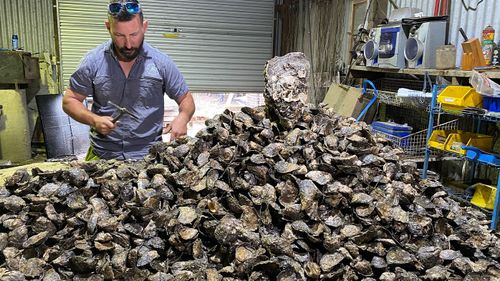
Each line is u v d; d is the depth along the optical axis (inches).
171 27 228.8
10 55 187.6
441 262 49.6
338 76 193.0
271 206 51.2
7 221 52.5
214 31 236.8
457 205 64.2
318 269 46.1
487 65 118.0
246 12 240.8
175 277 44.8
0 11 203.3
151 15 224.2
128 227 51.2
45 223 51.9
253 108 68.3
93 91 93.0
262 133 60.0
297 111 63.1
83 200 55.9
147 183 58.0
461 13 142.0
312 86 221.0
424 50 135.6
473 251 52.3
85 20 214.8
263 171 54.4
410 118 162.7
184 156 62.4
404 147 135.1
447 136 119.4
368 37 168.9
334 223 51.1
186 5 228.5
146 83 92.2
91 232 50.8
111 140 93.3
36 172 62.1
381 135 72.9
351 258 47.8
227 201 52.6
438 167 148.2
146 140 95.5
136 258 47.1
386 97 140.3
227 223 48.1
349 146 61.2
